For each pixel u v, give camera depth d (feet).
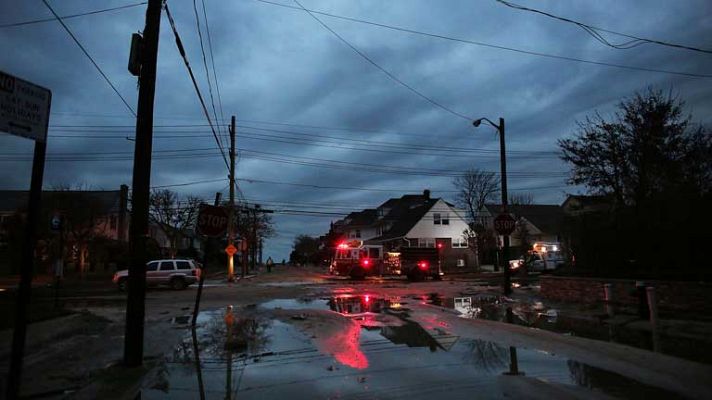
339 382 23.34
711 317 38.34
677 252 49.37
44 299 69.26
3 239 138.00
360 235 264.72
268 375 24.97
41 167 18.54
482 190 187.42
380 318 46.37
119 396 21.48
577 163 67.97
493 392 21.35
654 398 20.26
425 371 25.31
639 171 62.59
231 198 121.19
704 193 51.80
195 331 39.45
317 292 81.41
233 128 121.90
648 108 63.31
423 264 115.44
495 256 168.76
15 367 17.93
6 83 17.08
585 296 54.34
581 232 61.46
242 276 147.84
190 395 21.75
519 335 36.24
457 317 46.55
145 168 28.55
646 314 40.37
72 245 134.41
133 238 27.94
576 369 25.40
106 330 39.55
